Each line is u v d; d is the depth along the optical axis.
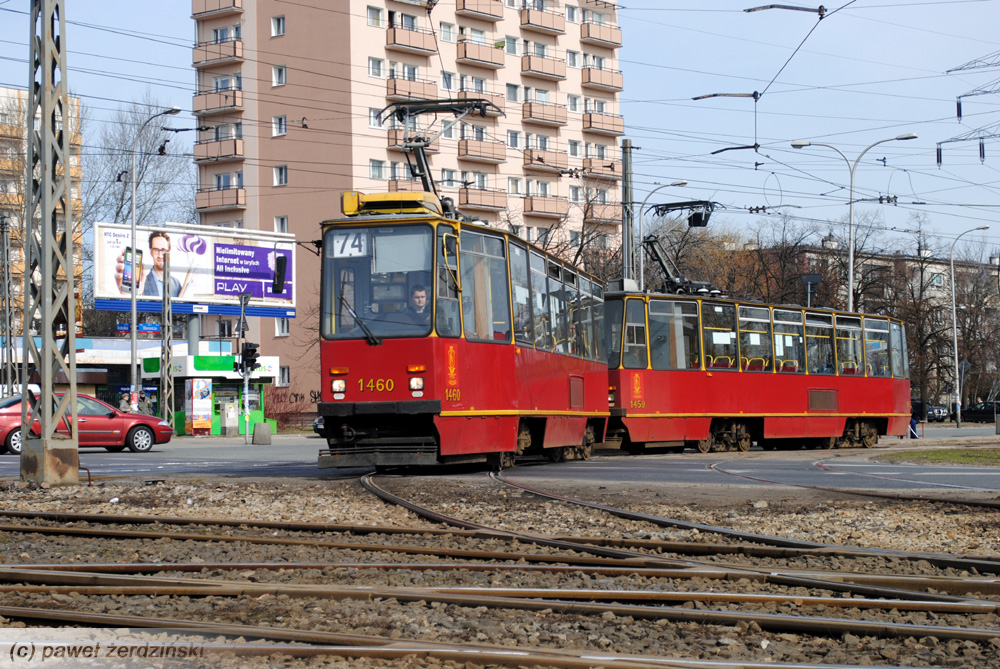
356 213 17.09
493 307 17.75
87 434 29.53
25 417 16.34
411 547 9.41
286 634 5.91
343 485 15.45
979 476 17.72
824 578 7.82
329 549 9.61
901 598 7.27
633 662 5.33
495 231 17.98
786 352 29.92
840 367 31.91
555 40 71.75
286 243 54.25
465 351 16.77
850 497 13.91
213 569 8.36
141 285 49.16
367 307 16.53
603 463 21.89
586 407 22.92
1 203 66.19
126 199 65.75
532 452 20.58
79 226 64.62
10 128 66.25
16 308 66.75
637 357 25.83
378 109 62.03
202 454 29.22
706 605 7.02
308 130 62.41
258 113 64.31
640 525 11.23
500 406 17.67
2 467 22.22
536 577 8.11
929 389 80.06
